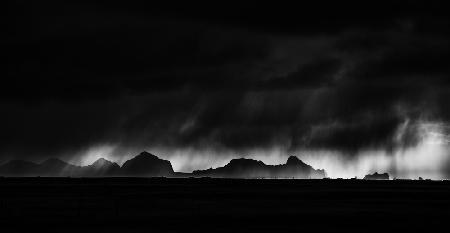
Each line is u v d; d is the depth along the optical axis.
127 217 98.38
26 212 107.38
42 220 91.88
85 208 118.88
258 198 167.88
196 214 106.12
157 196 173.88
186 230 79.19
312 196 184.88
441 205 139.38
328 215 106.31
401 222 93.44
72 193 189.75
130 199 155.25
